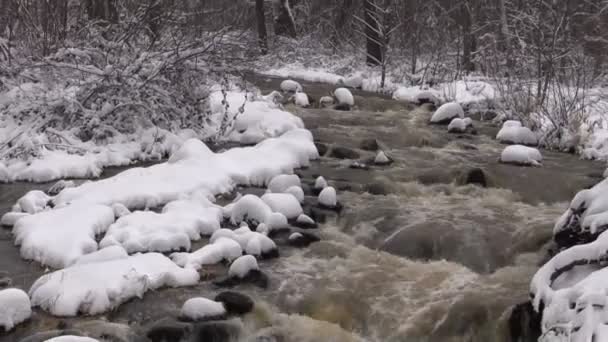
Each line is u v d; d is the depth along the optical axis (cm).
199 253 619
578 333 417
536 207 828
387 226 746
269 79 1798
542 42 1277
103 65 1040
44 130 948
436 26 2011
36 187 822
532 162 999
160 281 566
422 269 646
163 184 783
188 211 708
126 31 1060
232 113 1137
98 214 681
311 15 2698
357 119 1314
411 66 1912
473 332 543
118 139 973
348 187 862
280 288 588
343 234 725
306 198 809
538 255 678
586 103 1247
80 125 982
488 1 1967
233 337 508
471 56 1858
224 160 874
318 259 652
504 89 1439
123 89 1004
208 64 1057
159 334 494
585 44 1538
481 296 581
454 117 1297
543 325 458
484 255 676
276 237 693
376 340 539
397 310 567
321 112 1363
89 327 496
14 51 1111
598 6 1600
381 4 2038
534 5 1731
